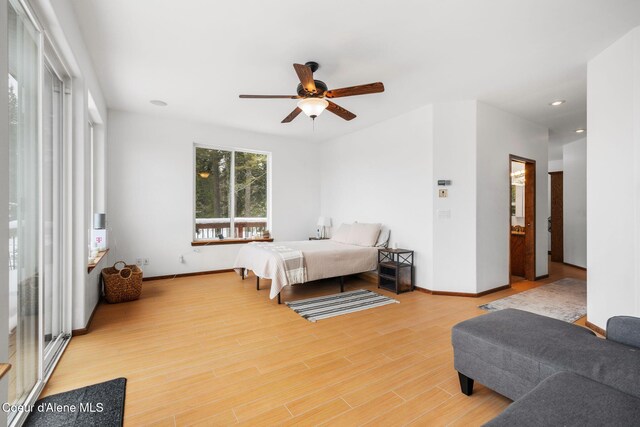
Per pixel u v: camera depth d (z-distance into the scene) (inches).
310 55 115.6
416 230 177.9
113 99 163.8
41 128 79.3
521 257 211.6
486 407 71.0
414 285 178.1
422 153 174.2
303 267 155.6
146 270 192.5
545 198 206.7
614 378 51.9
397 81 138.5
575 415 43.1
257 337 110.0
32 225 75.0
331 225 249.3
